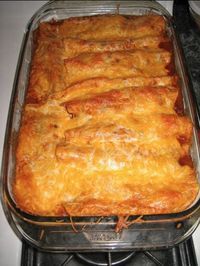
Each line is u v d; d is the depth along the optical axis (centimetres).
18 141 35
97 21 46
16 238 33
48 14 50
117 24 45
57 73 39
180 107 38
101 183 32
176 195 31
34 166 33
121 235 31
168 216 29
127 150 33
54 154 34
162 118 35
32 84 40
